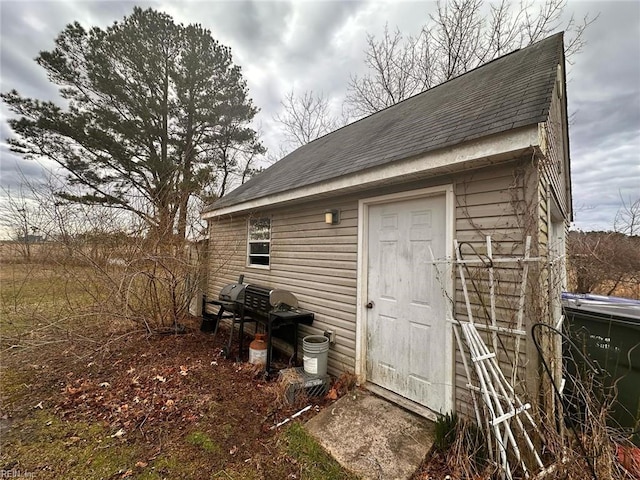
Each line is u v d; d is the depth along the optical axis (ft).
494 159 8.50
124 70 43.27
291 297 15.16
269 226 19.65
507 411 8.16
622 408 9.96
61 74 39.73
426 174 10.15
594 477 6.05
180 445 9.20
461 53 39.65
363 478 7.95
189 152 49.01
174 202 24.16
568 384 11.18
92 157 41.47
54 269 19.36
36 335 18.67
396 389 11.64
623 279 30.30
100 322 20.20
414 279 11.19
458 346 9.58
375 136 16.02
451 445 8.41
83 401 11.77
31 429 9.93
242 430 10.03
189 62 46.75
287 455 8.84
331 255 14.73
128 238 19.38
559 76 13.14
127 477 7.88
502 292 8.66
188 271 21.52
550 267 9.09
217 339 20.12
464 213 9.62
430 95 18.61
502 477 6.90
